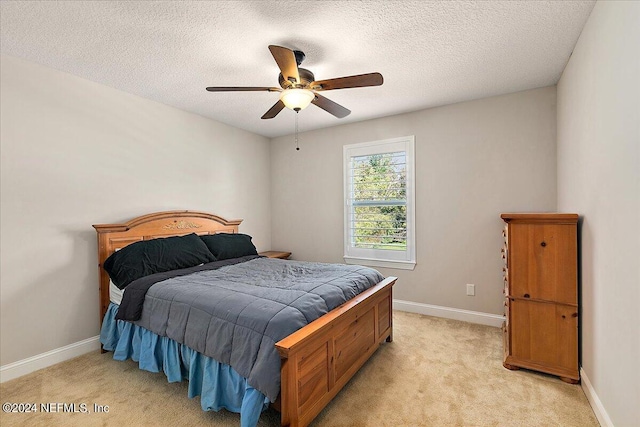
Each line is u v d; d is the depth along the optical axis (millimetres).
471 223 3273
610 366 1579
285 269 2750
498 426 1690
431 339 2832
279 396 1578
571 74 2299
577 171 2168
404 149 3629
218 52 2225
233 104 3309
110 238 2742
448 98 3170
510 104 3051
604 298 1659
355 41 2094
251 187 4422
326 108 2516
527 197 2998
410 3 1717
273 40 2068
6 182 2221
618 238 1480
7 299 2217
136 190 3035
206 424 1711
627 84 1370
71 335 2543
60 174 2500
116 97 2881
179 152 3447
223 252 3312
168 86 2826
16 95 2268
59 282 2484
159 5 1708
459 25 1923
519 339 2264
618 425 1485
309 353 1631
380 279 2725
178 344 2002
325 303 1943
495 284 3172
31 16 1790
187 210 3451
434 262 3482
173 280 2363
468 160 3270
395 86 2863
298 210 4500
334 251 4203
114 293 2584
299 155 4473
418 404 1881
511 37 2061
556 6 1754
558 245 2133
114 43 2096
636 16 1279
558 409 1823
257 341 1600
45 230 2414
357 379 2162
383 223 3805
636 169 1299
